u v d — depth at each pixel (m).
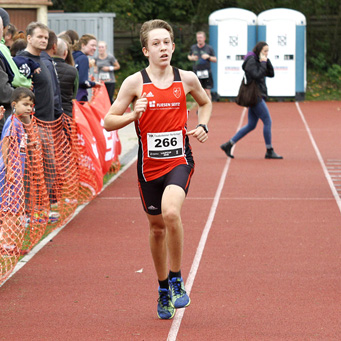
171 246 8.18
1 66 12.45
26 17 29.59
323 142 27.42
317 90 49.44
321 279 10.45
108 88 30.84
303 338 8.12
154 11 54.91
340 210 15.39
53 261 11.46
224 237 13.02
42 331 8.43
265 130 22.92
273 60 45.25
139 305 9.36
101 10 51.62
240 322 8.68
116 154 20.16
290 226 13.91
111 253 11.97
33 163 12.77
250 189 17.91
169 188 8.20
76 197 15.66
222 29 45.12
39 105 13.99
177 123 8.46
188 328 8.49
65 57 17.09
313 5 53.28
